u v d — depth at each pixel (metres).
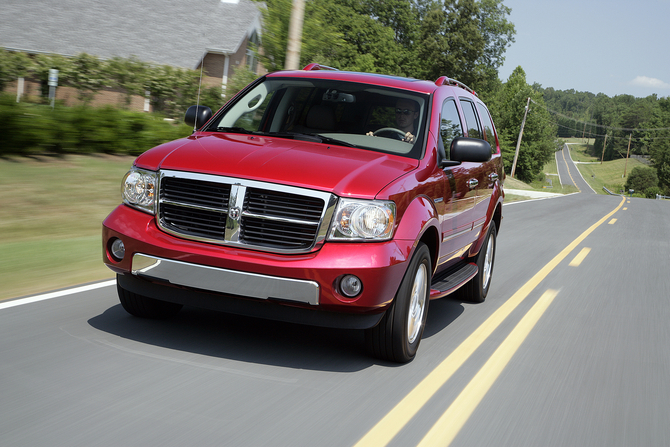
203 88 18.91
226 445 2.99
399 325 4.24
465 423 3.59
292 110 5.24
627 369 4.95
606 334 5.98
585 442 3.52
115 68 19.42
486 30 61.66
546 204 27.88
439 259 5.05
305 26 17.56
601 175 156.25
